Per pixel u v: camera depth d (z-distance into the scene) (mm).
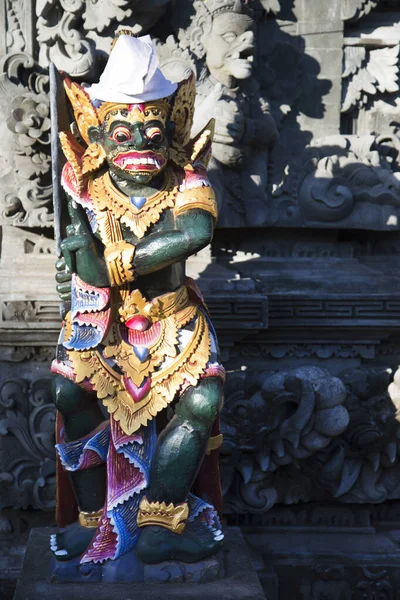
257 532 3471
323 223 3438
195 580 2557
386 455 3371
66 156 2527
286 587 3354
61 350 2619
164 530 2561
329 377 3248
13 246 3414
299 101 3543
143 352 2572
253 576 2621
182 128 2602
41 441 3307
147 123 2449
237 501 3371
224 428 3277
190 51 3367
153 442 2623
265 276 3436
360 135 3578
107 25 3266
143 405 2561
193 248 2459
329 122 3545
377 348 3580
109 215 2529
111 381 2562
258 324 3277
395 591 3340
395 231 3592
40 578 2594
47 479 3311
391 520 3561
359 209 3441
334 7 3502
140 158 2469
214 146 3289
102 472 2672
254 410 3273
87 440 2654
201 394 2516
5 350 3322
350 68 3543
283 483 3422
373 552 3396
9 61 3246
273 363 3492
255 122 3359
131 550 2586
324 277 3453
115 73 2463
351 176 3441
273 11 3479
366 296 3375
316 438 3254
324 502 3510
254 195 3443
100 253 2492
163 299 2561
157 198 2535
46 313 3232
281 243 3572
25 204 3281
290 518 3504
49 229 3428
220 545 2619
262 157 3467
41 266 3342
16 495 3314
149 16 3307
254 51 3322
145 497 2576
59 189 2627
